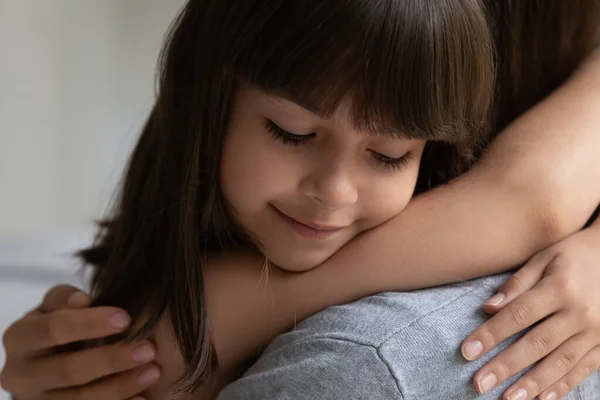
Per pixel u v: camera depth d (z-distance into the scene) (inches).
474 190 24.8
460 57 22.7
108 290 26.9
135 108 59.2
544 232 24.2
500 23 27.7
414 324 22.5
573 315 23.2
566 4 27.7
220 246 25.5
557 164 24.7
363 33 21.5
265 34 22.0
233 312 24.6
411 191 24.3
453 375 22.4
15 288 43.2
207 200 24.7
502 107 28.1
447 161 25.5
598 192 24.8
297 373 22.5
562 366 23.1
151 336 24.9
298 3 21.7
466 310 23.2
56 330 25.4
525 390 22.8
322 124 22.4
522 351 22.8
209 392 24.9
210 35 23.6
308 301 24.4
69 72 57.1
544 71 28.4
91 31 57.0
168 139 25.9
